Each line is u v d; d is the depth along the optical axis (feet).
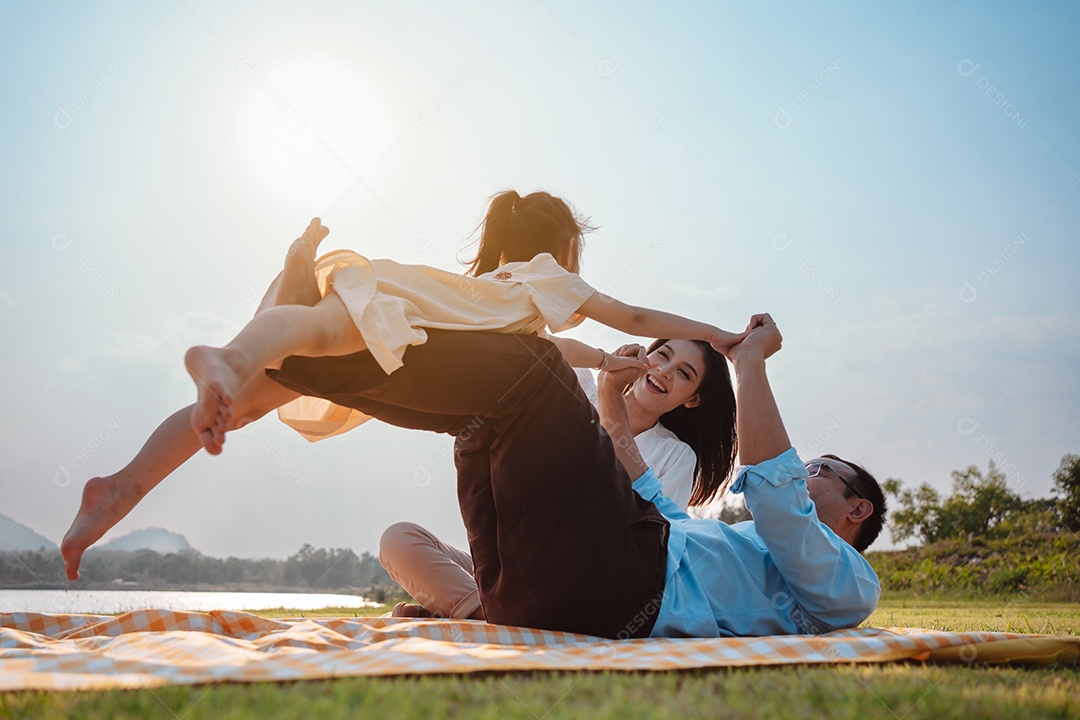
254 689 4.22
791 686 4.73
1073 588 27.02
